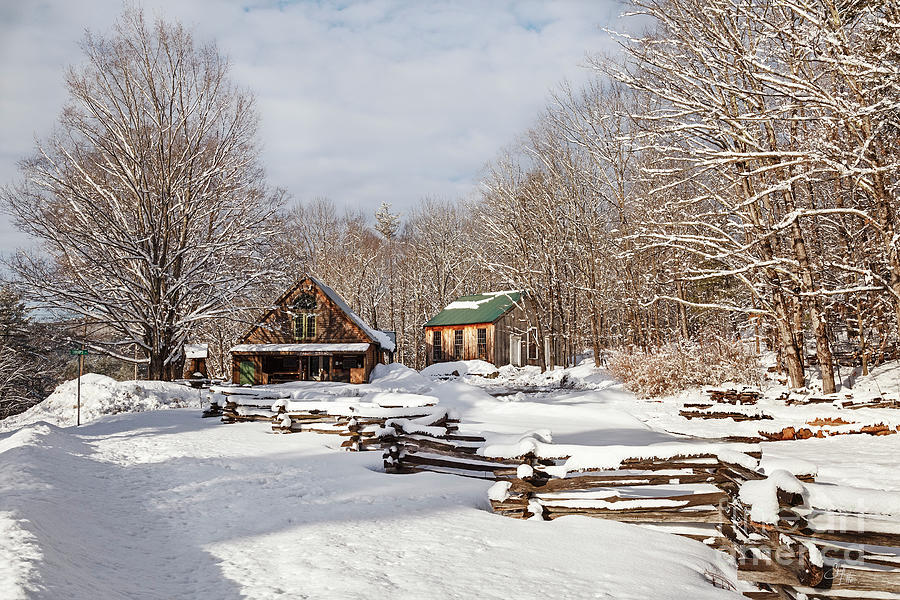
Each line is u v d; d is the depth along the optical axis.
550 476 7.72
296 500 8.93
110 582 5.29
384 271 81.81
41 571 4.70
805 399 21.02
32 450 11.80
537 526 7.25
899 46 13.60
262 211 40.12
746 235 23.73
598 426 18.47
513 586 5.26
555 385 38.75
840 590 4.89
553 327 49.88
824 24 14.13
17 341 41.72
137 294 34.44
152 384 32.06
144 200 36.69
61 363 54.09
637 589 5.23
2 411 48.53
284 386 37.72
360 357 45.31
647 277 32.78
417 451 10.98
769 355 33.75
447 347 57.88
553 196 49.59
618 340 51.84
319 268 75.19
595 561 5.96
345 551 6.29
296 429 16.95
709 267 29.72
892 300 18.19
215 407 22.75
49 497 8.00
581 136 41.78
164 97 38.16
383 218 96.94
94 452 13.73
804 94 15.88
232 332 57.31
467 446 10.19
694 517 7.01
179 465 11.99
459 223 76.25
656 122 22.48
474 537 6.80
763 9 18.22
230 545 6.67
